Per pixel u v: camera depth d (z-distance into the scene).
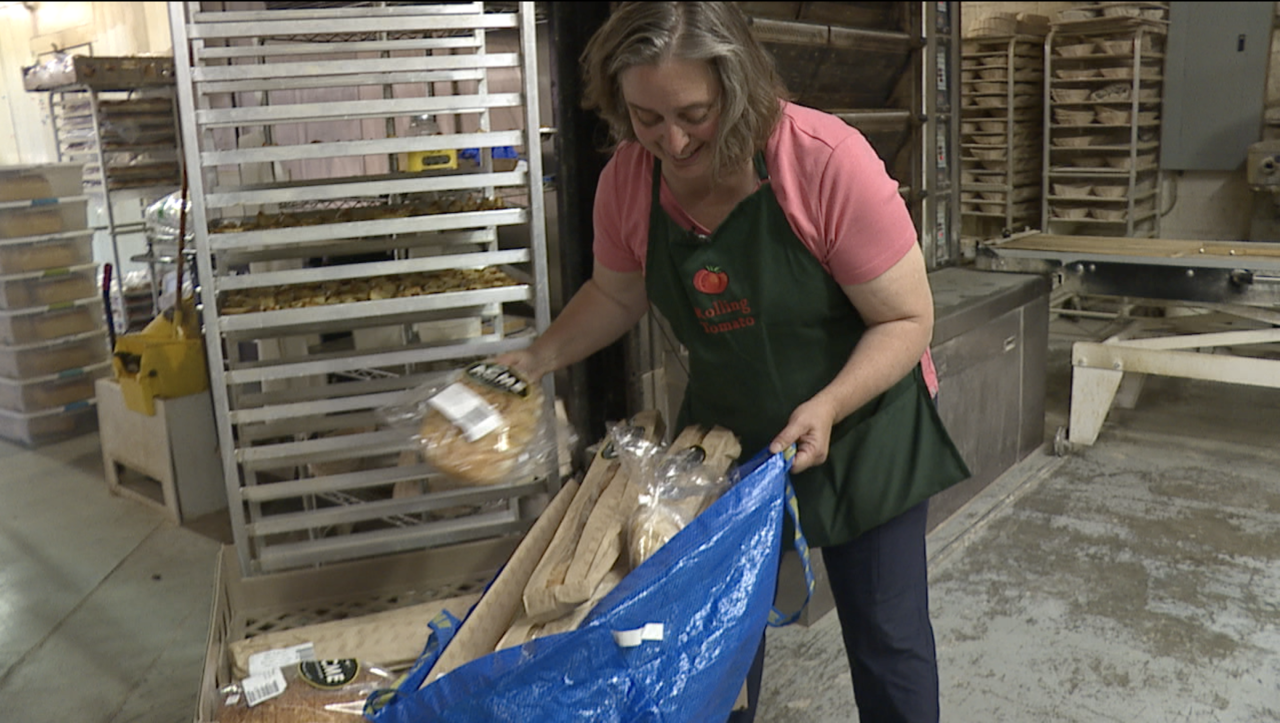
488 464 1.50
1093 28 4.86
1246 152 4.66
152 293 2.74
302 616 1.98
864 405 1.58
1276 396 3.89
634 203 1.56
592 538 1.32
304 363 2.08
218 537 2.53
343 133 3.03
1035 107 5.38
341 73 1.97
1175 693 2.25
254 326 1.99
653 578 1.15
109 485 2.59
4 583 2.20
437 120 3.26
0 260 2.30
